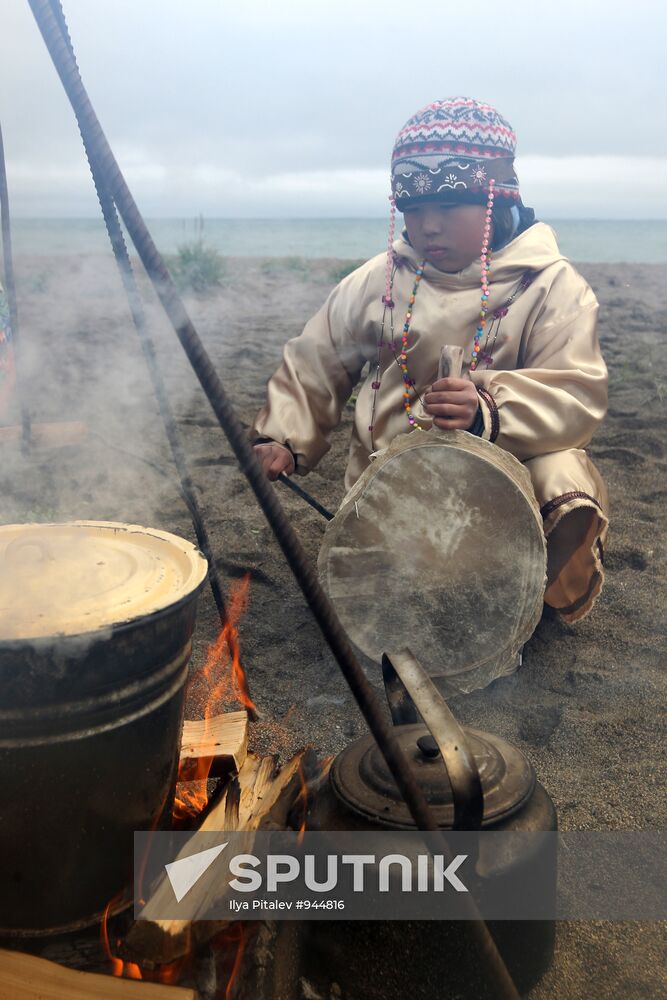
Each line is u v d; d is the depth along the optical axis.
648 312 9.80
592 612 2.84
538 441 2.36
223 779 1.83
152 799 1.42
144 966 1.31
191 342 1.16
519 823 1.38
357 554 2.17
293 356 2.79
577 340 2.49
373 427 2.70
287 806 1.61
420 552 2.13
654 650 2.59
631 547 3.30
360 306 2.73
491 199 2.45
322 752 2.11
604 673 2.47
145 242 1.17
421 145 2.41
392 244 2.65
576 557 2.46
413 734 1.50
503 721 2.28
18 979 1.26
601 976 1.49
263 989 1.34
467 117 2.38
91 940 1.38
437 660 2.18
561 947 1.54
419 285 2.61
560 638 2.69
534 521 2.05
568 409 2.37
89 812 1.31
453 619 2.15
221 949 1.37
